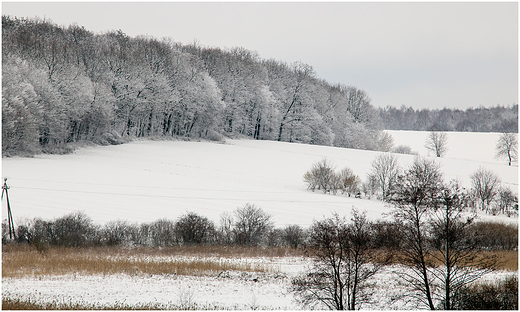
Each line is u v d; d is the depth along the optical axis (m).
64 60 73.56
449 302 18.77
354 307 19.28
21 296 18.67
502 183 65.31
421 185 19.83
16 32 78.12
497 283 20.92
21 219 33.47
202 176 58.94
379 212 44.81
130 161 64.62
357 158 81.31
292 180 62.28
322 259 20.27
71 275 22.89
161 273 24.17
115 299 19.00
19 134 58.88
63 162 58.44
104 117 75.88
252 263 27.30
